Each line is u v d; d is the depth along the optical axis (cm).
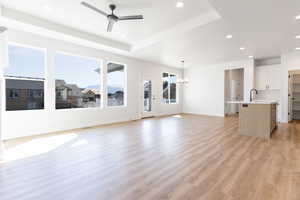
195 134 452
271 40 486
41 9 361
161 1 324
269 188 190
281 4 293
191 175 221
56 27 429
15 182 203
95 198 172
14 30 409
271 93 725
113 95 666
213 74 871
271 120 450
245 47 555
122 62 679
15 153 303
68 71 532
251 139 401
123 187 193
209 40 484
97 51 587
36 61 459
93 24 435
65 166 249
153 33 495
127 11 363
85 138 409
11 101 416
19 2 333
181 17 391
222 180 208
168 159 276
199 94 933
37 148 332
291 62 634
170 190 187
